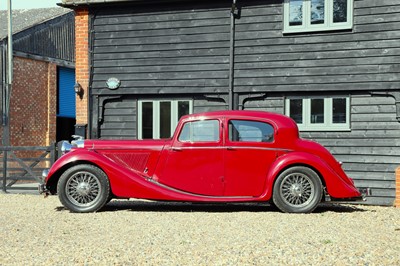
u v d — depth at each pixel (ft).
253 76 42.19
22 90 74.49
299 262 16.63
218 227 23.31
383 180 39.17
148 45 44.83
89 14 46.14
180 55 44.04
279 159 28.27
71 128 87.15
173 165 29.01
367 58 39.52
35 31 76.23
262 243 19.60
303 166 28.19
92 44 46.09
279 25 41.70
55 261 16.79
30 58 75.31
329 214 27.86
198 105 44.04
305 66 40.96
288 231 22.27
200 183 28.78
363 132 39.78
